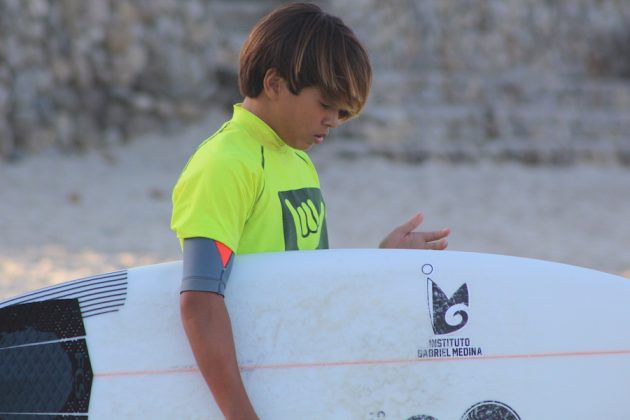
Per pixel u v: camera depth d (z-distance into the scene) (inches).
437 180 1480.1
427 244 355.3
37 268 792.9
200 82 1593.3
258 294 310.7
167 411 305.6
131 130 1481.3
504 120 1781.5
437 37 1937.7
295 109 291.3
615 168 1779.0
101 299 313.9
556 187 1509.6
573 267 333.1
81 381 308.2
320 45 283.4
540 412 318.3
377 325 313.7
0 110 1309.1
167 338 309.7
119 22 1469.0
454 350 316.8
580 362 323.0
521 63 2064.5
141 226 1031.6
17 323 313.9
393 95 1745.8
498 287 323.3
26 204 1101.1
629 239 1127.0
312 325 311.4
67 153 1385.3
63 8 1401.3
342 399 309.7
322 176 1434.5
